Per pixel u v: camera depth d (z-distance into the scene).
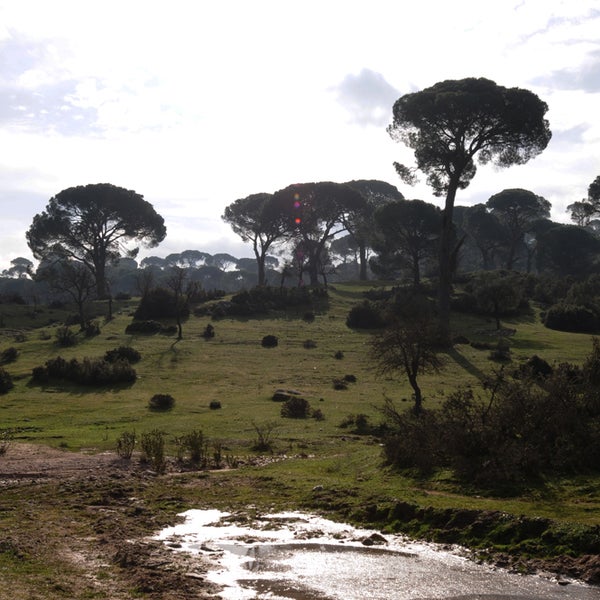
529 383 20.92
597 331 72.56
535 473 17.00
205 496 18.28
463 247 149.25
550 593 10.67
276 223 114.56
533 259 163.50
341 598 10.53
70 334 64.81
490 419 19.31
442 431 19.52
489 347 61.19
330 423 33.91
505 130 70.31
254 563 12.34
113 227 110.56
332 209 110.69
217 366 54.75
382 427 32.38
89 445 27.66
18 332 76.12
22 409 38.72
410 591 10.84
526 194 130.12
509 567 11.94
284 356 59.28
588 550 12.05
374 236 104.81
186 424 33.53
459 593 10.72
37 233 106.12
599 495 15.25
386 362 38.91
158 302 78.44
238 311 81.12
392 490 17.09
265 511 16.38
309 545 13.52
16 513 16.33
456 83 74.38
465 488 16.86
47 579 11.10
